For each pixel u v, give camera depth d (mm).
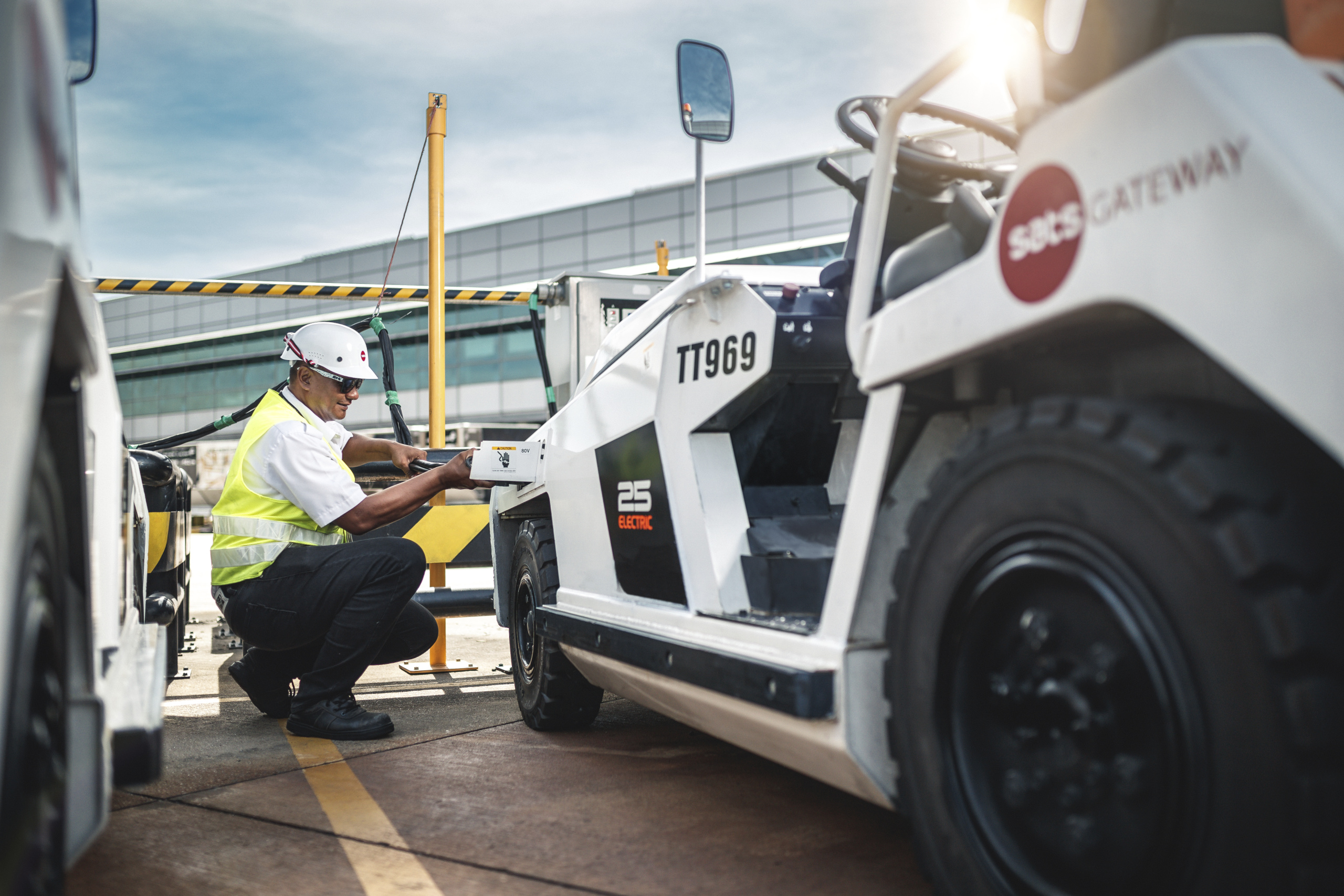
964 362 1652
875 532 1857
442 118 5023
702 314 2535
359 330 4660
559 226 30344
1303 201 1070
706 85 2527
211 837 2377
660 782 2838
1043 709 1422
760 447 2625
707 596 2422
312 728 3490
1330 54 1534
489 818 2498
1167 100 1228
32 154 1102
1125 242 1265
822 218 23141
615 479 2910
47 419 1403
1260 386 1104
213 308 36500
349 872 2129
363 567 3473
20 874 1108
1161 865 1246
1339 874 1069
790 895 1970
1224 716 1152
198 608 7859
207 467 20953
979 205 1785
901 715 1697
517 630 3777
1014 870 1457
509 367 30641
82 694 1484
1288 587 1121
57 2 1290
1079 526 1345
